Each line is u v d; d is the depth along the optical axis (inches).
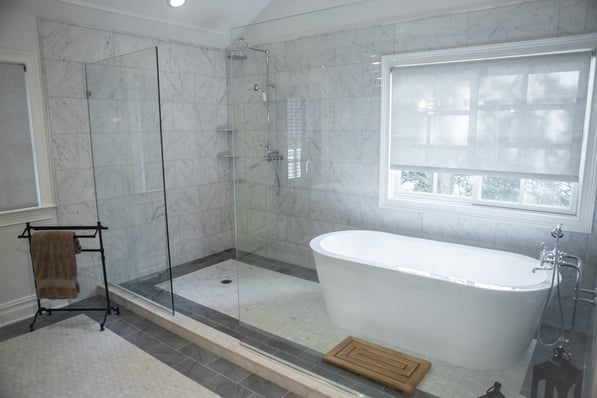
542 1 95.0
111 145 128.4
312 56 133.3
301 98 136.6
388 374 90.0
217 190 180.7
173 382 93.0
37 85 121.6
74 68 129.3
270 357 97.7
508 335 86.4
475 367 91.0
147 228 123.1
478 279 108.7
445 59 111.9
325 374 91.0
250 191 139.1
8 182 118.6
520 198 104.2
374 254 128.7
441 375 89.7
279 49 137.9
